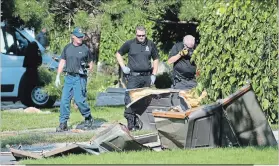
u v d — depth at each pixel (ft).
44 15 178.70
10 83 196.34
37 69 191.01
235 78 132.67
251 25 132.87
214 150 101.81
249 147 103.86
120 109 189.26
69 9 185.37
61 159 100.07
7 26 189.78
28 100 199.52
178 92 134.41
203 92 129.80
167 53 235.40
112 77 239.71
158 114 103.35
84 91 147.43
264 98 133.59
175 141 103.86
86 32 193.06
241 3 122.93
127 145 105.70
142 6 185.68
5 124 157.58
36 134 138.10
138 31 143.23
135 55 143.64
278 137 119.55
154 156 99.14
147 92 135.33
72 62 146.10
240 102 104.68
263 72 133.69
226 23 133.28
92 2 182.80
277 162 93.91
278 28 131.54
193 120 102.12
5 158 110.11
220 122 104.12
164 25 230.89
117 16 183.93
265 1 119.44
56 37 192.24
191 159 95.91
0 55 195.31
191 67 143.13
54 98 192.44
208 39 133.59
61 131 145.48
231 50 132.87
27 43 195.72
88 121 149.18
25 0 173.17
